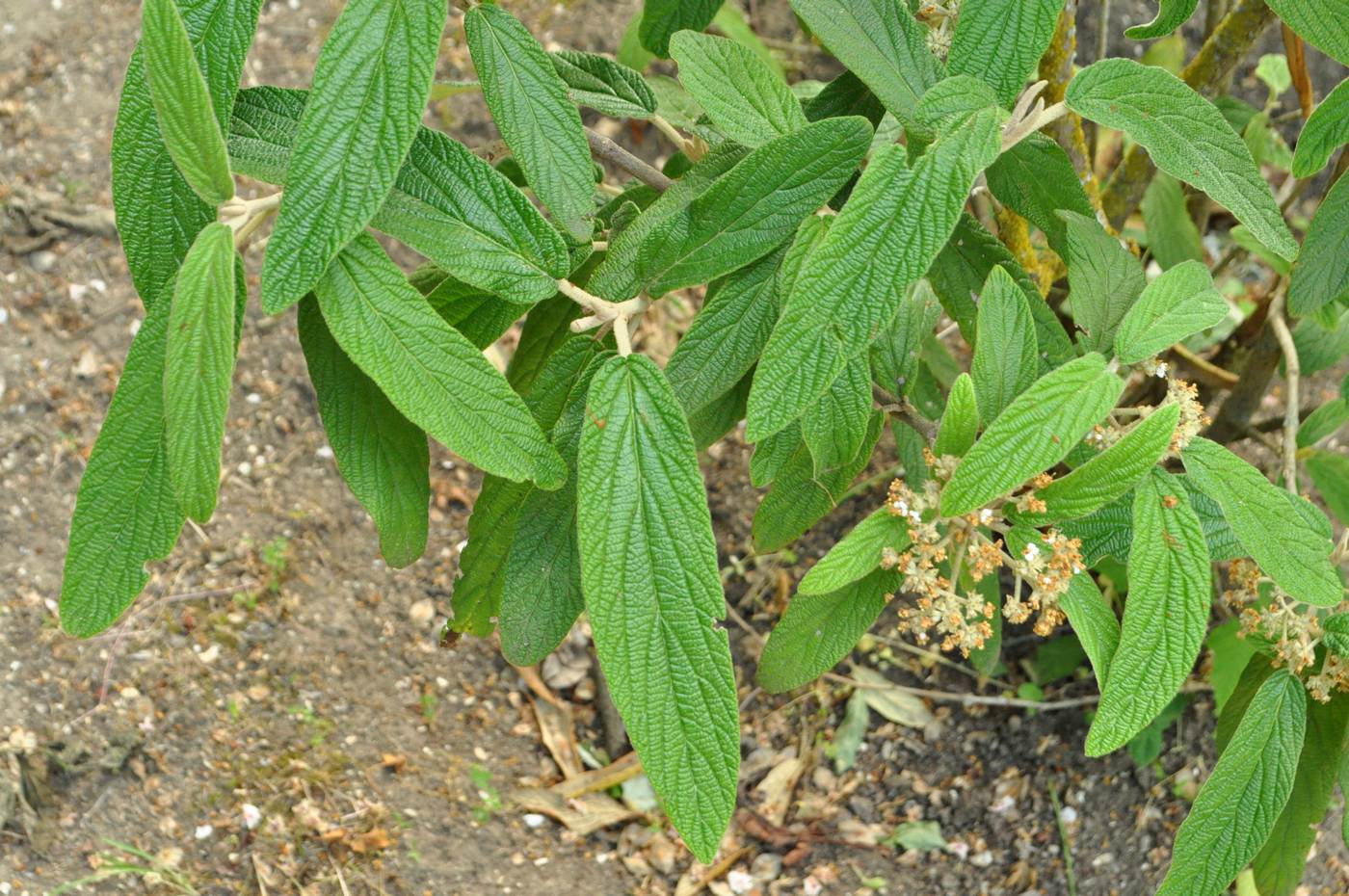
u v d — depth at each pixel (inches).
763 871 66.2
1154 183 62.5
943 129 39.9
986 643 50.0
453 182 40.5
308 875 63.5
